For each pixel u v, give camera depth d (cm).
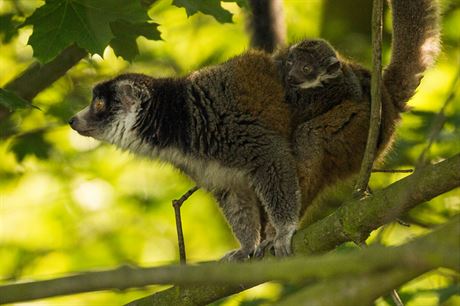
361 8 2038
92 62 1661
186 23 2122
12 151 1816
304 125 1234
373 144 1019
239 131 1220
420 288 1466
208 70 1274
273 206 1185
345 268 699
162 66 2033
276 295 1488
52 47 1199
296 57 1302
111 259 2111
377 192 968
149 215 2125
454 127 1670
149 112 1295
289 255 1081
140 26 1334
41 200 2116
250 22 1577
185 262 1072
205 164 1256
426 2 1295
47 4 1191
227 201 1277
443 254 691
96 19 1198
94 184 2114
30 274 2059
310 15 2122
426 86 1930
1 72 1939
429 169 930
